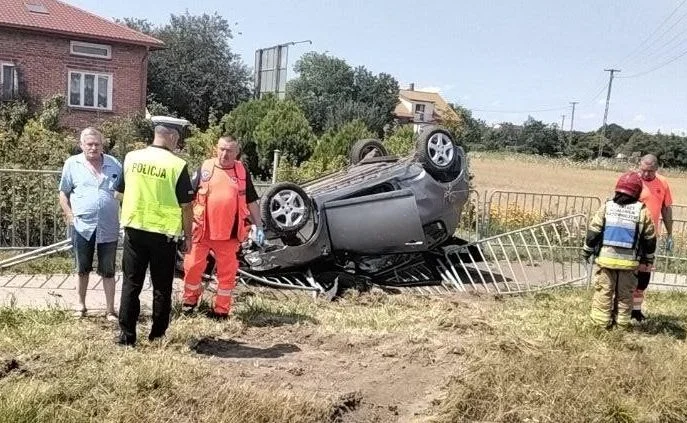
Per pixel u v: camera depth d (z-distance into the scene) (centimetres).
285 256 900
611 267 757
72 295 766
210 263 855
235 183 693
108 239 670
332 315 779
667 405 561
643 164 862
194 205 688
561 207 2194
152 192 586
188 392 505
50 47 2900
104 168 668
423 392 561
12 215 982
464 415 527
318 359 622
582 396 553
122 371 531
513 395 546
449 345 655
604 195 4059
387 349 650
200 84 4288
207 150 2139
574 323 790
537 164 7575
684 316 897
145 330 655
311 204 895
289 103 2277
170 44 4269
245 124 2266
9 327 636
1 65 2823
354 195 938
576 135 9156
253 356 619
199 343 635
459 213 998
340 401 520
